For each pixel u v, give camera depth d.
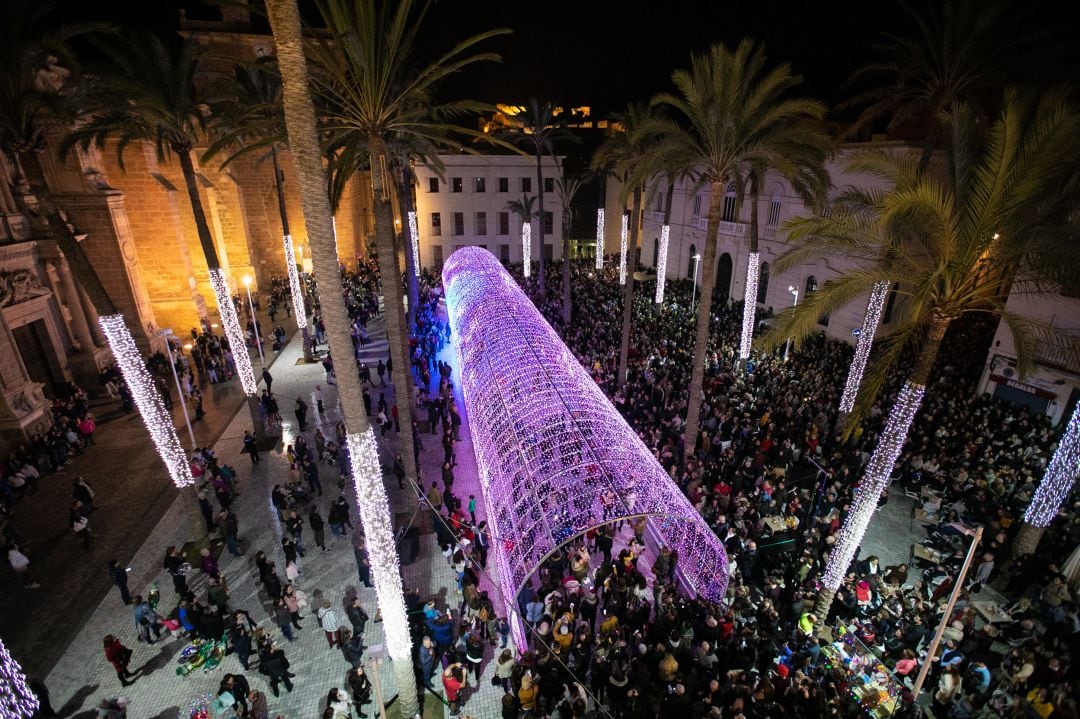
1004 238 10.38
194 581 13.94
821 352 28.50
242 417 23.58
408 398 15.38
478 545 14.03
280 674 10.80
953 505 15.33
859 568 13.59
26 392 20.38
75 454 20.12
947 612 9.30
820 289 11.76
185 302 32.34
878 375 11.66
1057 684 9.55
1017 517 14.95
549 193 56.12
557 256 59.00
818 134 15.95
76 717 10.45
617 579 12.77
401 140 18.80
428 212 54.16
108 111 16.64
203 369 28.06
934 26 19.58
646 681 9.91
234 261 38.34
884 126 37.97
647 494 12.20
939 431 18.58
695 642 11.53
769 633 11.59
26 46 12.16
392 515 16.56
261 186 42.06
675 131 16.83
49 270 23.70
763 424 19.72
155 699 10.83
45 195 12.14
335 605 13.17
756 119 16.31
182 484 14.36
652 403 22.31
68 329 24.70
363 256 55.94
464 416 23.48
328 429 22.38
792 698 9.66
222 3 10.66
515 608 11.49
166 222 30.89
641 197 23.91
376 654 7.98
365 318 35.19
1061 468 13.28
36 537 15.64
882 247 12.32
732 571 12.81
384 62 12.51
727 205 42.88
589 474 12.28
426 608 11.47
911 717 9.46
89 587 13.77
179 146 17.77
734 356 27.33
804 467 18.52
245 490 18.09
